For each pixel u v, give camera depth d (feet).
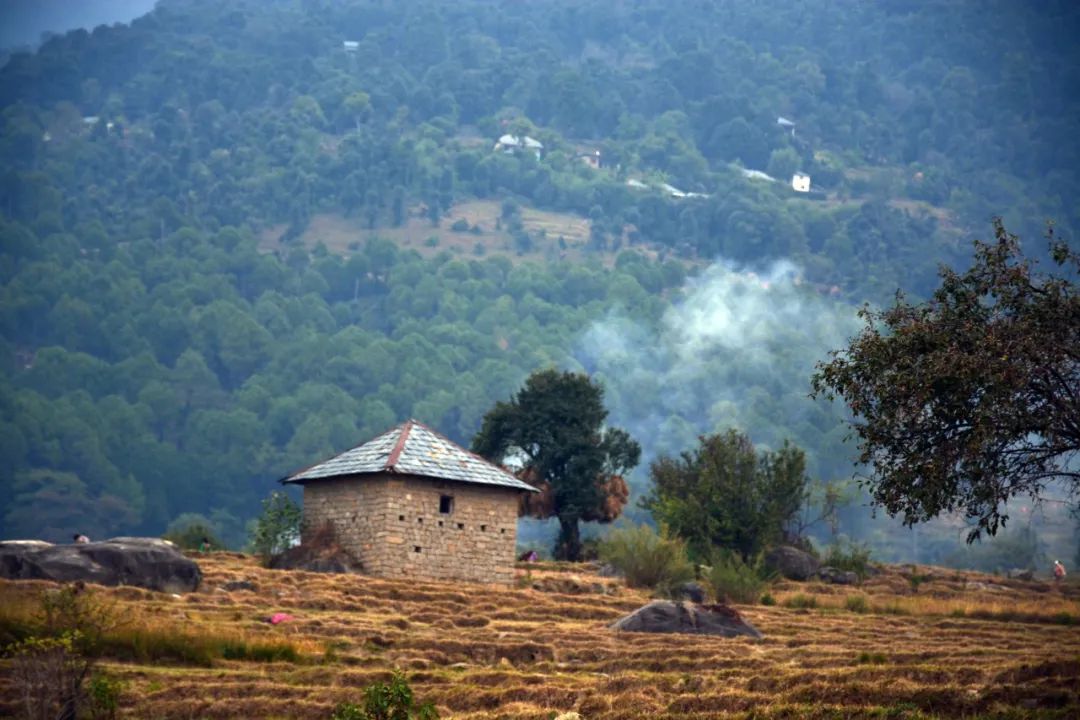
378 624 311.06
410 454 406.41
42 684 220.43
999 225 211.00
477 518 408.46
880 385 204.54
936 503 203.31
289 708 231.91
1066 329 201.46
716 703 222.28
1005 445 202.08
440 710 234.99
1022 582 532.32
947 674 231.71
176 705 231.71
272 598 334.85
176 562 334.44
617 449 585.22
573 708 229.45
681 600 398.62
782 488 506.89
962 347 203.51
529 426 570.87
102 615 263.70
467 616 332.60
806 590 460.96
